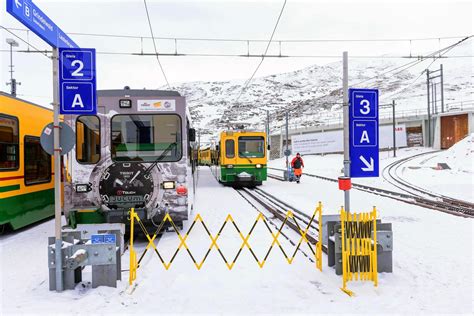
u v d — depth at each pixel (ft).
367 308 15.35
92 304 15.72
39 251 25.31
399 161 113.80
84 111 18.28
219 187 72.49
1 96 29.25
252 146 71.61
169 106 28.12
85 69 18.30
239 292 17.26
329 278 18.97
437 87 318.04
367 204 46.34
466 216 37.11
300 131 192.13
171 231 30.83
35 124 34.55
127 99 27.76
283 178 91.09
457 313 14.79
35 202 34.12
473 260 21.93
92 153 27.25
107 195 27.14
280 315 14.78
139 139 27.81
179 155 28.04
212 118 484.74
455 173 82.74
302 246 25.80
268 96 570.87
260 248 25.21
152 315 14.79
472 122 127.03
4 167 29.37
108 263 17.72
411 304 15.72
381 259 19.53
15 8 14.51
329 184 75.82
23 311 15.06
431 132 143.95
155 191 27.66
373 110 21.03
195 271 20.35
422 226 32.32
